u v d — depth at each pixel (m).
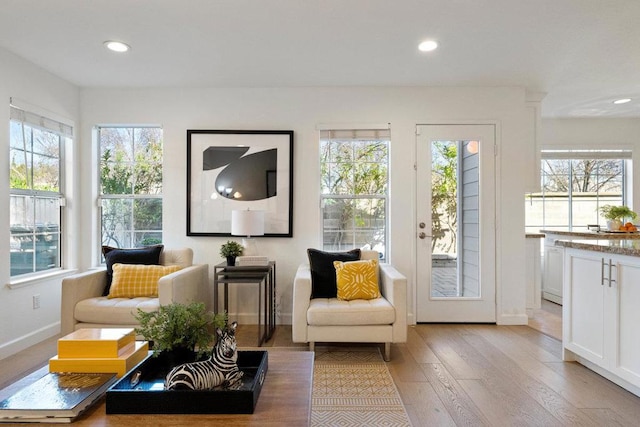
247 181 3.73
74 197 3.67
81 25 2.53
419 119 3.75
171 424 1.16
